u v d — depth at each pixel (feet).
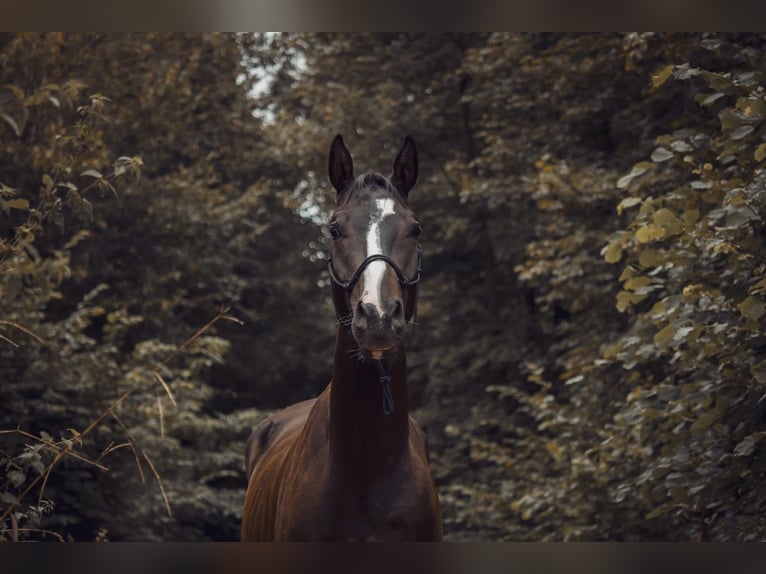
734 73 15.58
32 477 24.72
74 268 38.47
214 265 50.29
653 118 29.25
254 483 15.37
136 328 45.06
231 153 57.21
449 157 50.80
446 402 49.78
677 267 15.83
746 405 14.57
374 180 11.70
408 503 11.40
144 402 30.71
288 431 16.35
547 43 40.04
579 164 35.78
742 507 15.02
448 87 49.75
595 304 32.94
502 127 45.29
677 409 15.11
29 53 28.50
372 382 11.15
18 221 28.14
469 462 46.52
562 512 24.21
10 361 26.20
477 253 51.80
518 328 47.96
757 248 14.11
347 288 10.89
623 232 15.81
